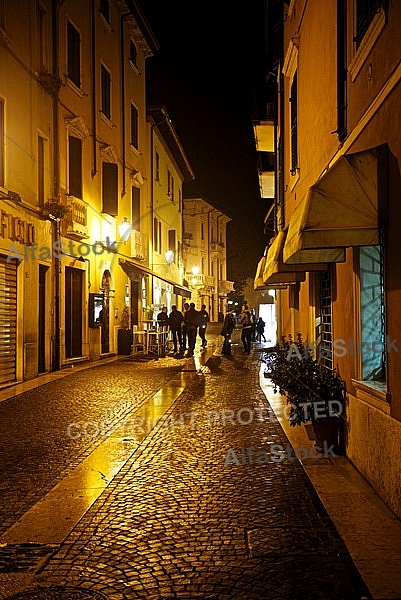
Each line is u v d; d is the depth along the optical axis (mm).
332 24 8203
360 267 6840
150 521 5473
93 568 4539
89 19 20516
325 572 4387
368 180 5836
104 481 6730
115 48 23750
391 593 3979
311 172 10188
